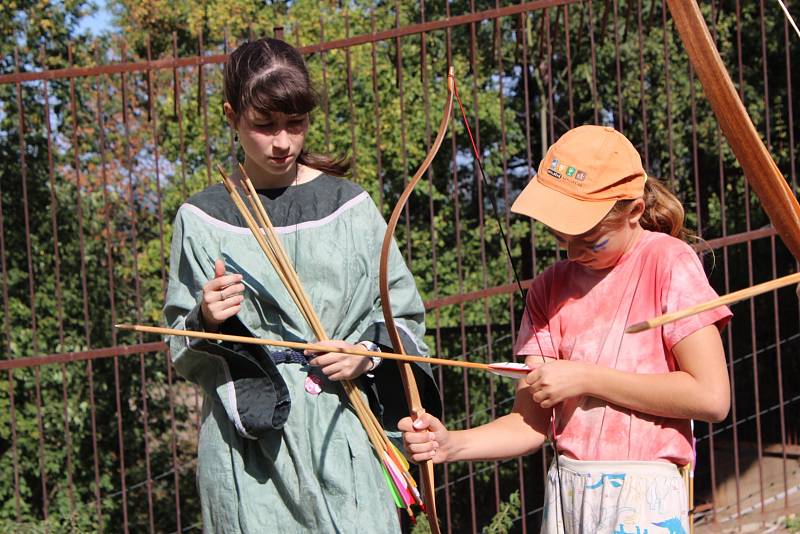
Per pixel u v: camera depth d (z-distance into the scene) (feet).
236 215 9.43
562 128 39.60
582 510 8.17
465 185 42.83
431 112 37.73
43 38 34.37
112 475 33.47
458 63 38.40
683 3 7.22
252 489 9.04
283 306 9.11
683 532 7.95
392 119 37.47
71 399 32.27
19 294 32.30
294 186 9.58
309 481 8.89
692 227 35.65
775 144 35.45
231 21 44.88
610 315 8.36
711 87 7.27
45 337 32.40
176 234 9.50
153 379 34.40
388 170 39.04
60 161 33.06
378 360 9.12
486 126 39.68
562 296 8.73
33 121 32.24
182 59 17.16
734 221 36.52
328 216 9.39
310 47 16.75
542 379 7.91
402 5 40.27
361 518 8.91
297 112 8.80
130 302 34.32
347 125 37.40
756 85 36.14
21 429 31.55
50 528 22.36
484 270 17.98
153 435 34.47
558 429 8.55
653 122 36.63
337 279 9.17
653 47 36.24
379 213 9.77
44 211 32.65
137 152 36.19
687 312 5.95
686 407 7.79
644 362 8.13
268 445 9.00
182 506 33.73
